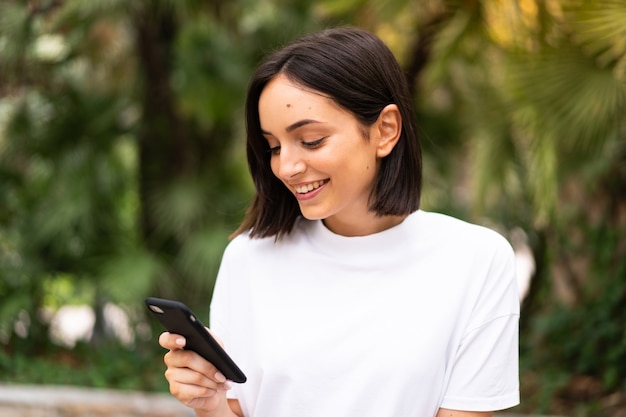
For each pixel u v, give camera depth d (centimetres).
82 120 579
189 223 558
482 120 475
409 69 549
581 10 356
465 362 141
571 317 477
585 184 464
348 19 525
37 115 577
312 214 138
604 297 460
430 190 594
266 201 151
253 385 147
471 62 493
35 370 493
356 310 142
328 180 136
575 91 376
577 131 381
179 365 135
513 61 399
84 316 812
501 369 141
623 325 443
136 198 605
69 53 561
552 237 498
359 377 139
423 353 138
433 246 144
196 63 574
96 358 543
